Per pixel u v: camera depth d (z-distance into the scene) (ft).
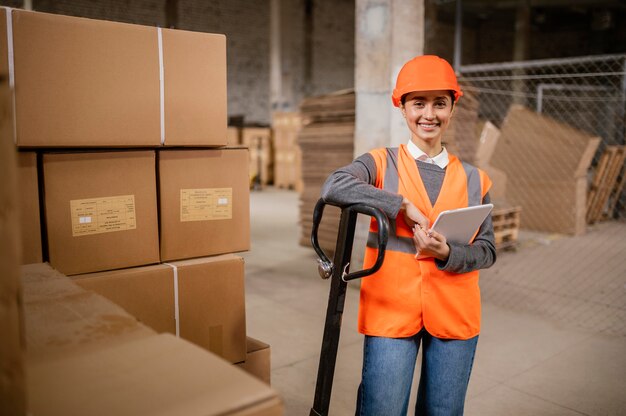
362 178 5.28
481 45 59.52
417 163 5.39
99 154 5.31
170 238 5.89
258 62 50.24
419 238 4.94
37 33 4.82
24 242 4.96
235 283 6.16
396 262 5.18
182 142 5.79
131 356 2.76
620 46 48.80
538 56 53.83
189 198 5.98
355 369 10.25
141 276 5.51
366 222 15.28
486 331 12.43
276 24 48.85
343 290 5.33
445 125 5.38
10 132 1.80
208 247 6.18
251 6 49.08
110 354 2.78
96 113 5.19
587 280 17.01
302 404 8.87
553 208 24.81
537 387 9.64
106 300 3.67
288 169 42.98
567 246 22.33
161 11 44.06
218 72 5.97
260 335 11.97
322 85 54.85
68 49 4.99
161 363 2.68
